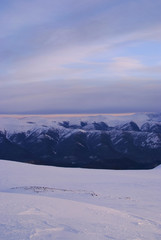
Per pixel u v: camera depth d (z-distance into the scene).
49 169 54.50
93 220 11.32
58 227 9.19
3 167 52.53
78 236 8.40
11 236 7.71
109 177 44.81
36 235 7.98
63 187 33.84
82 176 45.78
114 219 12.35
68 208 13.70
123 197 25.89
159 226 12.41
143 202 23.33
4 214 10.55
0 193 18.09
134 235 9.63
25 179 40.31
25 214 10.87
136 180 40.84
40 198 16.50
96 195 25.97
